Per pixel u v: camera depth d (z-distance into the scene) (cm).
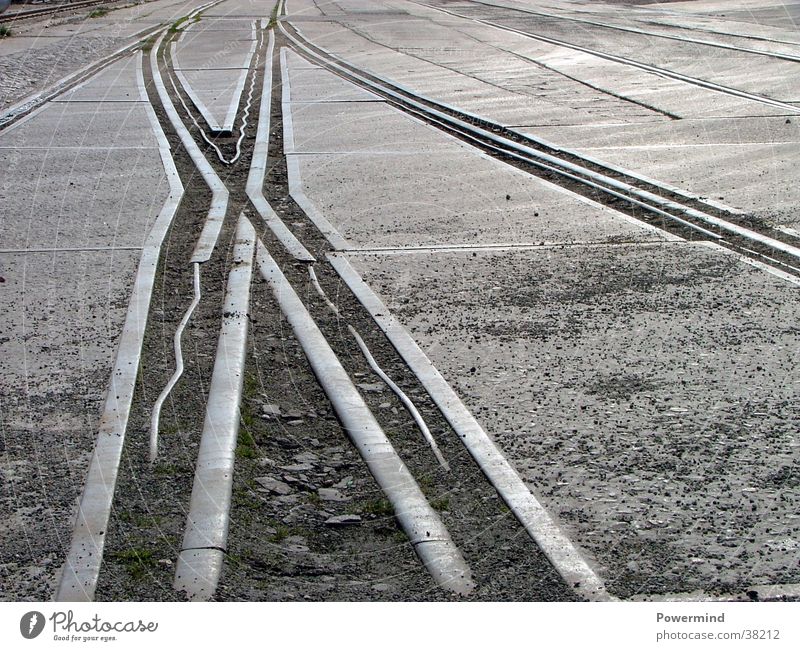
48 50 2186
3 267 776
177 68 1908
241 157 1173
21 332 643
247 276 753
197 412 536
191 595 387
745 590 382
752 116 1338
